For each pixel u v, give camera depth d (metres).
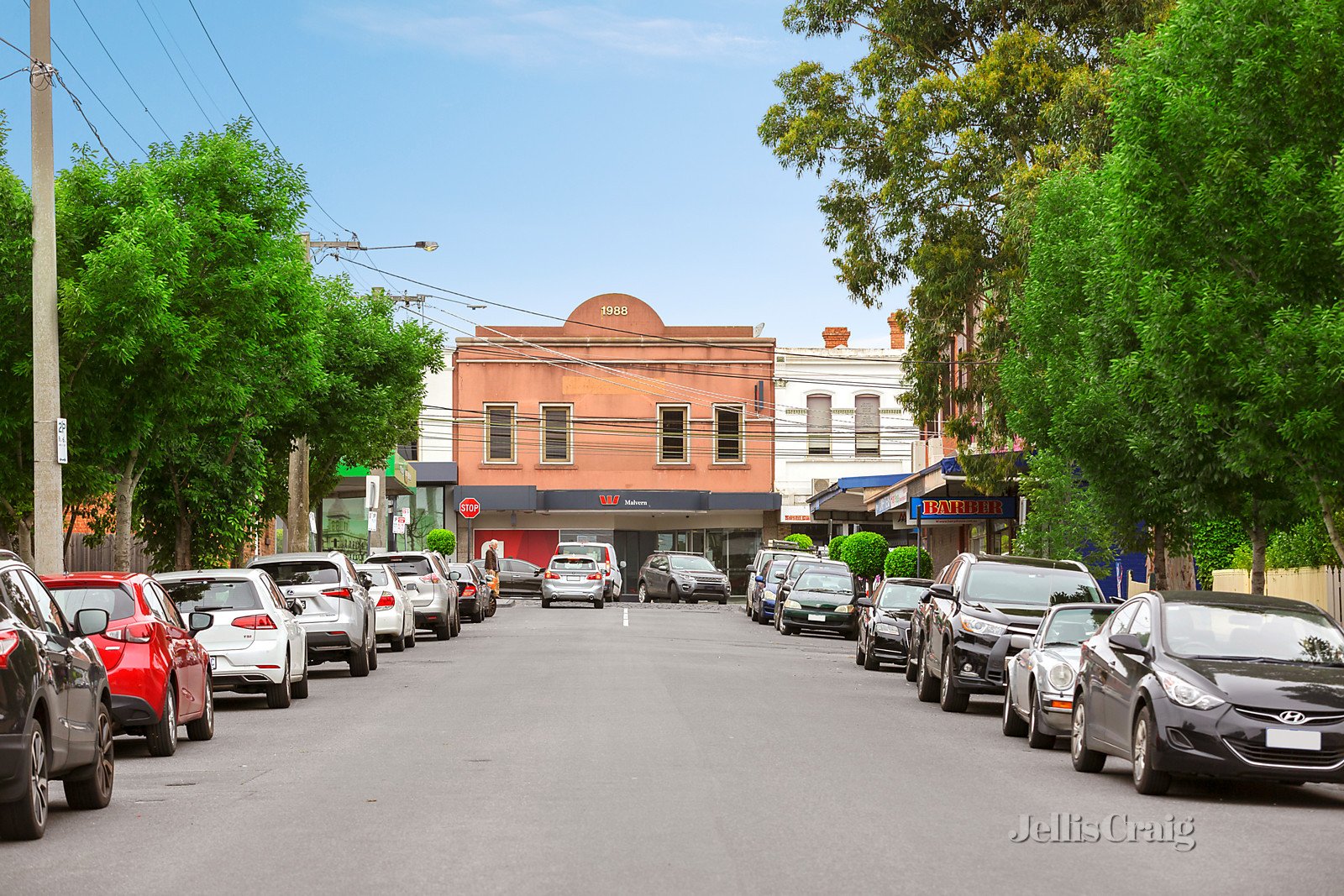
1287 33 14.49
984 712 19.77
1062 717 14.95
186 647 14.81
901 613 26.62
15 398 19.22
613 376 63.44
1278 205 14.12
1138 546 22.25
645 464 63.38
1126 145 15.64
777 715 17.36
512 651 28.89
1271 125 14.73
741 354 63.44
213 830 9.85
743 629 39.44
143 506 27.33
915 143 32.69
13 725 9.14
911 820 10.20
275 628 18.42
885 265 34.12
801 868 8.43
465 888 7.89
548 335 63.84
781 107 35.16
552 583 51.09
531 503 62.19
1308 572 23.06
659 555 56.94
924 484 38.47
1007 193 30.78
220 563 28.81
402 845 9.18
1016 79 32.03
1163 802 11.56
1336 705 11.51
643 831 9.62
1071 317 22.03
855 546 47.91
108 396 19.44
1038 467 28.20
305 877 8.22
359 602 23.56
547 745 14.28
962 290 32.53
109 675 13.34
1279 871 8.63
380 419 32.59
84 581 13.93
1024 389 22.58
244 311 20.53
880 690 22.27
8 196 18.86
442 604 32.66
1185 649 12.53
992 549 42.91
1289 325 13.84
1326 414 13.57
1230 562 29.19
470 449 63.25
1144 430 18.91
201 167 21.20
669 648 29.86
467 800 10.96
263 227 21.75
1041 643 16.19
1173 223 15.30
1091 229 21.89
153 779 12.40
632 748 14.02
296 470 32.28
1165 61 15.70
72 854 9.01
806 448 63.16
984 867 8.55
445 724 16.27
